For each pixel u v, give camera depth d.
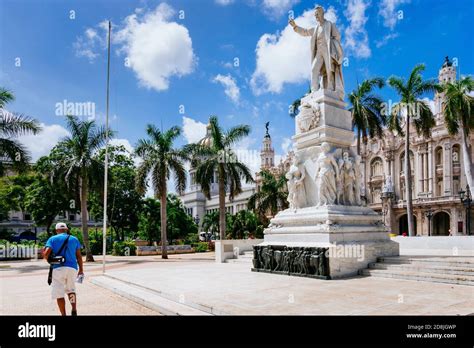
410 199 29.09
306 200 14.30
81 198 28.53
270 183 42.50
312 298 8.12
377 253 12.65
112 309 8.56
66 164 28.23
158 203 52.62
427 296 8.14
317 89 15.23
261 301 7.86
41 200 44.88
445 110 28.89
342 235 12.23
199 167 30.23
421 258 11.93
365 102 31.92
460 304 7.30
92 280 13.82
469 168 28.66
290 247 12.42
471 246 17.05
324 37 15.09
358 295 8.41
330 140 13.95
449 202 55.16
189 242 52.03
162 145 30.58
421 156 61.81
